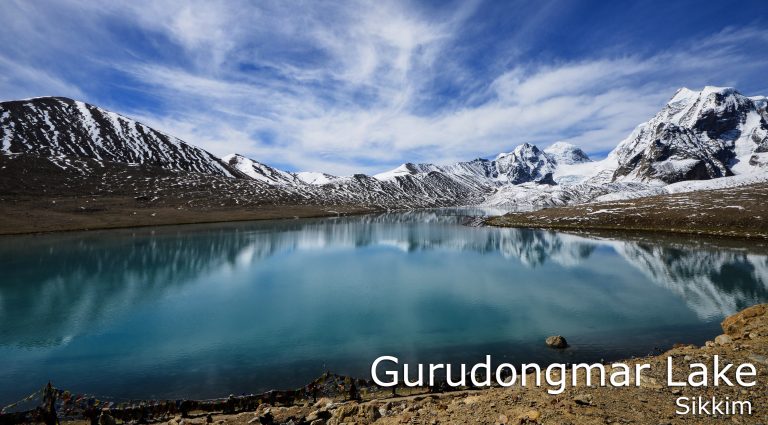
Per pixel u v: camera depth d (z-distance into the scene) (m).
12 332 30.70
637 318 31.44
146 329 31.33
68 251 69.25
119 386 21.45
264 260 63.94
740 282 43.25
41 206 119.38
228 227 119.75
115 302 39.38
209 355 25.98
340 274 52.78
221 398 19.61
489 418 10.05
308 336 29.42
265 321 33.16
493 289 43.06
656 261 56.94
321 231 110.38
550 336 27.62
